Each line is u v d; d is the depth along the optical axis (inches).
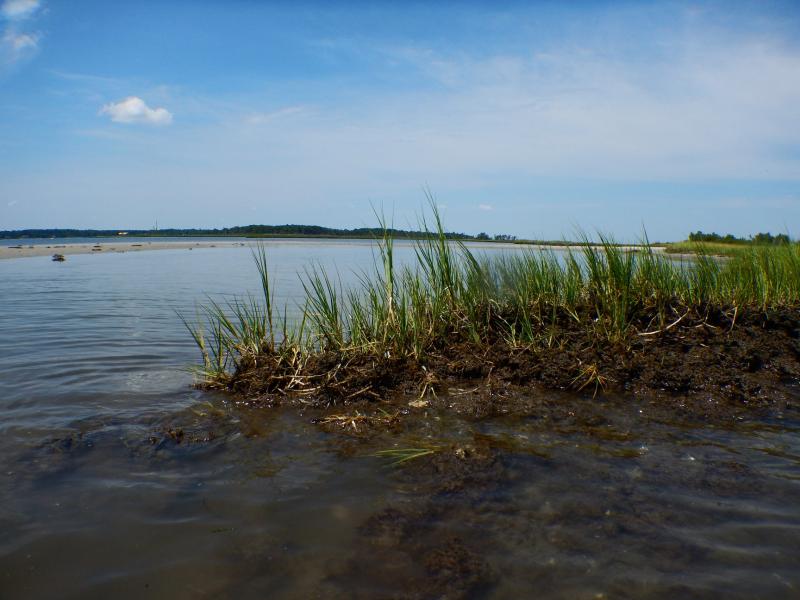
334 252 1534.2
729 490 148.3
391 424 198.5
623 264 301.7
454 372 246.8
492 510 138.2
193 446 176.9
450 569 114.5
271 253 1478.8
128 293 560.4
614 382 235.3
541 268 313.4
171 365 272.8
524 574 112.8
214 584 109.3
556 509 138.6
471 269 297.3
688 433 190.1
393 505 140.9
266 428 194.1
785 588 107.7
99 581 109.7
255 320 268.1
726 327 288.8
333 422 200.1
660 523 131.9
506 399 221.6
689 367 244.7
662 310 289.0
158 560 116.8
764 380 238.8
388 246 271.3
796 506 139.6
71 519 132.1
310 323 282.2
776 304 328.5
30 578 110.2
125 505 139.3
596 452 173.8
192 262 1083.9
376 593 107.1
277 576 112.0
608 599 105.1
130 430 187.8
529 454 171.9
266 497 144.4
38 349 299.0
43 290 578.9
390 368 244.4
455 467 162.1
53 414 200.8
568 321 288.0
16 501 139.6
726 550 120.6
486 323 280.7
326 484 152.0
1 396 219.1
